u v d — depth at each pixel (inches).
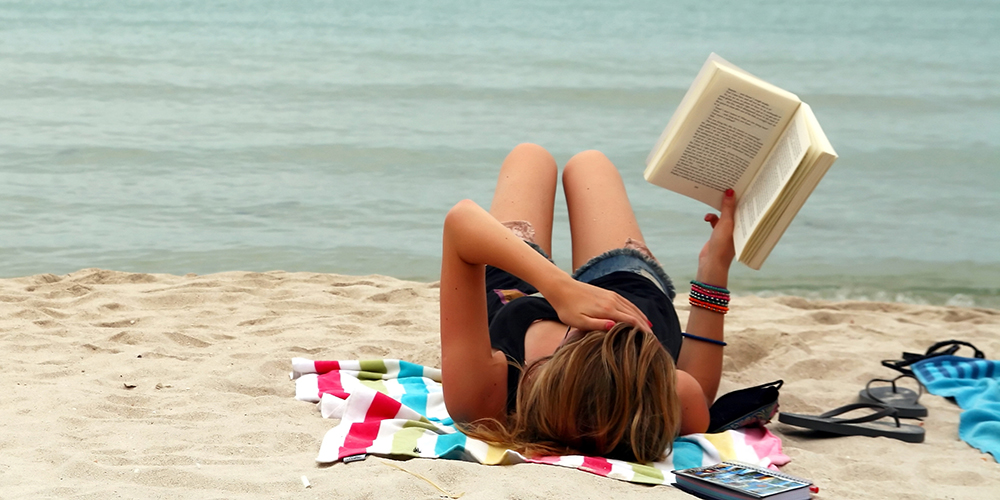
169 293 185.5
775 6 1678.2
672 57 836.0
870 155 427.5
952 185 370.6
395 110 536.1
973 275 259.9
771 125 103.4
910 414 124.9
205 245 263.1
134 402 118.1
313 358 146.3
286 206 311.7
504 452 92.1
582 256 126.3
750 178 107.4
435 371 133.4
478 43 917.2
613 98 602.2
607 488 85.9
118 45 840.3
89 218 287.1
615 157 416.8
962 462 105.8
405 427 103.0
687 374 103.9
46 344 144.9
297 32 1008.9
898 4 1743.4
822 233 302.2
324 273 221.0
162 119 478.3
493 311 113.4
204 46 848.3
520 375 97.8
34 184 328.5
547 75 697.6
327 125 472.7
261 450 99.0
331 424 111.4
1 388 120.6
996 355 163.0
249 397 121.8
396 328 168.2
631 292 112.5
